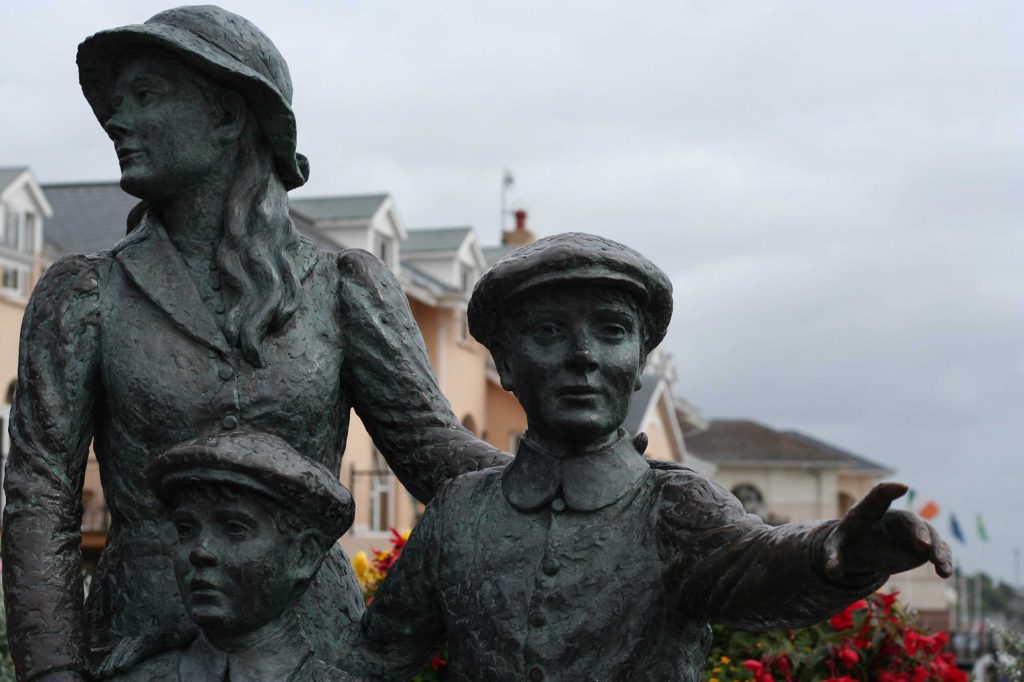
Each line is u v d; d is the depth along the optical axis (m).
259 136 3.25
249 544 2.72
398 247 25.19
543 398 2.61
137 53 3.19
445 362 25.86
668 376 29.84
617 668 2.57
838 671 5.27
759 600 2.40
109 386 3.14
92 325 3.16
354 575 3.26
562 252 2.54
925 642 5.43
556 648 2.58
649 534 2.62
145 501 3.11
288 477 2.72
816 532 2.28
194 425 3.08
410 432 3.23
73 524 3.09
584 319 2.60
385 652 2.90
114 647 3.01
